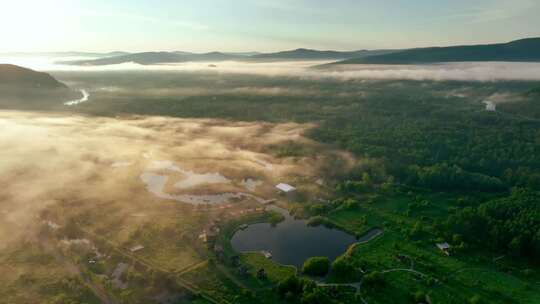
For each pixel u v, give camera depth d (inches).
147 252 6343.5
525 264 6156.5
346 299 5300.2
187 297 5329.7
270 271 5930.1
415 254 6392.7
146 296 5329.7
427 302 5241.1
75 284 5526.6
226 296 5344.5
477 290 5506.9
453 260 6225.4
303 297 5216.5
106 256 6264.8
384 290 5482.3
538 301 5275.6
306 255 6496.1
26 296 5295.3
